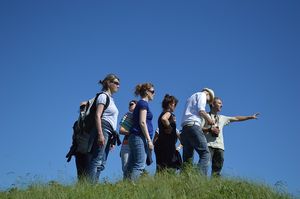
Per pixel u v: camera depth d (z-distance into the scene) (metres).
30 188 6.14
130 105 7.27
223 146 7.34
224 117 7.77
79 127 6.40
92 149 6.16
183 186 6.04
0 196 5.83
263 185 6.20
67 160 6.50
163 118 6.79
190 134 6.59
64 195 5.59
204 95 6.79
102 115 6.32
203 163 6.46
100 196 5.55
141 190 5.71
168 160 6.80
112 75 6.54
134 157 6.16
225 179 6.40
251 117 7.86
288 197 6.04
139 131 6.18
